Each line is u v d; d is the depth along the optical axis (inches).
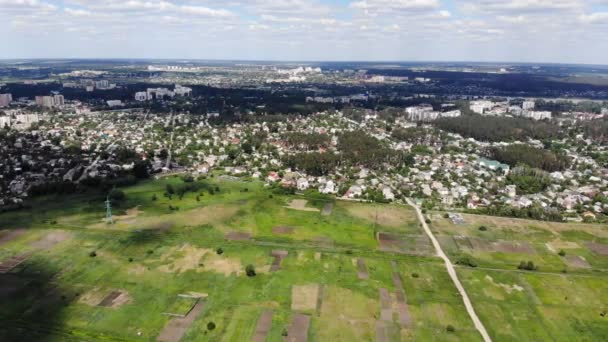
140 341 3961.6
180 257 5689.0
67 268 5310.0
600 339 4188.0
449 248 6225.4
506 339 4136.3
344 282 5123.0
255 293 4822.8
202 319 4313.5
